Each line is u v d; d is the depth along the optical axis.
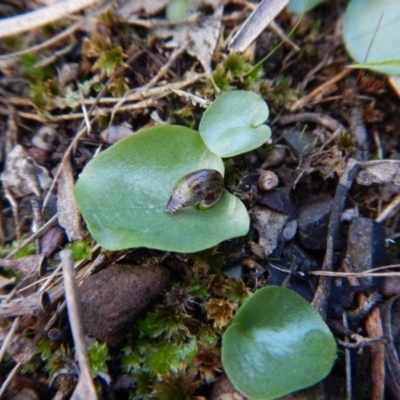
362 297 0.06
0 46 0.08
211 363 0.06
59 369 0.06
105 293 0.06
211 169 0.06
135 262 0.06
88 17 0.08
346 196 0.07
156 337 0.06
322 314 0.06
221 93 0.07
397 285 0.06
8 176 0.07
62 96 0.08
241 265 0.06
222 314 0.06
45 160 0.07
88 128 0.07
